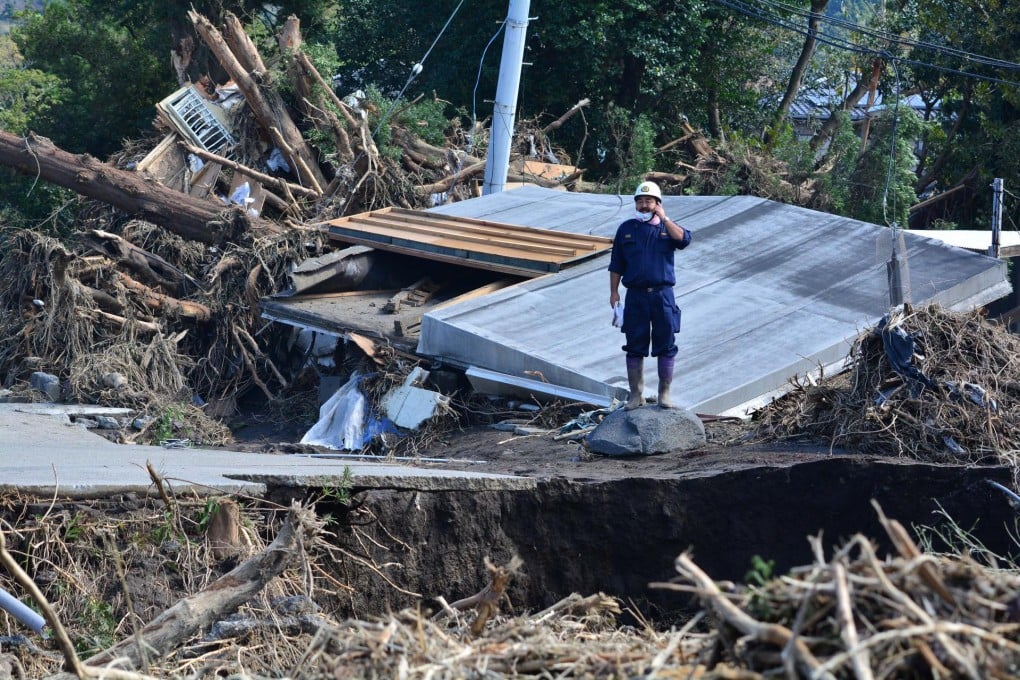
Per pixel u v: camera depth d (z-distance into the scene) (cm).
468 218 1566
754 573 290
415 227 1538
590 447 885
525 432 1030
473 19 2947
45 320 1473
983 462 762
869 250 1299
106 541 531
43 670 465
